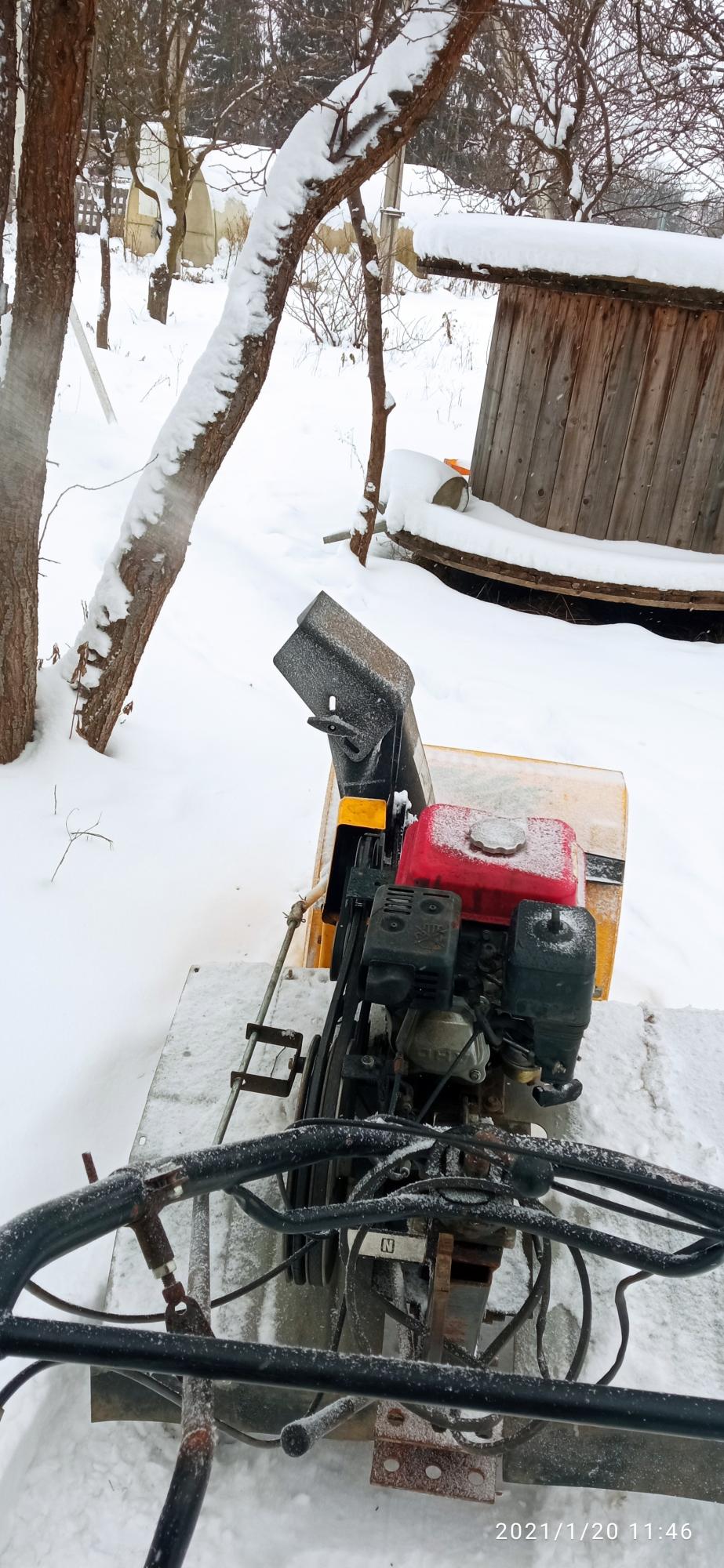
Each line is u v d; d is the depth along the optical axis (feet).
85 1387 8.19
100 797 14.64
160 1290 7.99
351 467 34.12
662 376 24.73
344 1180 7.81
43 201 11.78
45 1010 11.33
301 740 18.06
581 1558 7.38
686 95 34.76
